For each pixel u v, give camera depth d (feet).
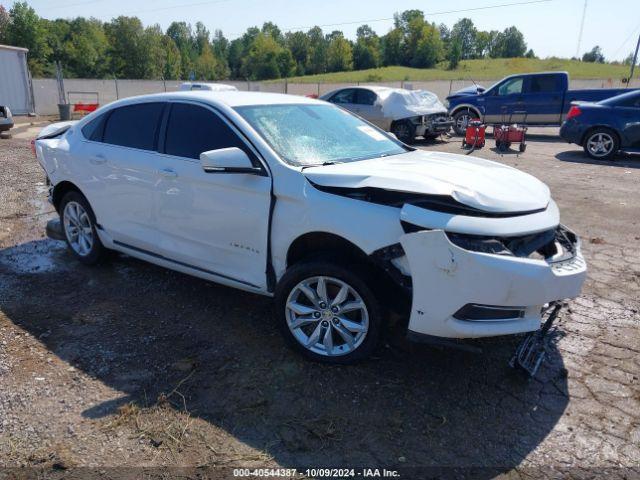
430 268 9.41
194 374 10.87
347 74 322.14
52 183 16.94
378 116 48.42
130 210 14.37
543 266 9.45
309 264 10.77
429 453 8.75
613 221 22.08
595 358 11.58
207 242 12.69
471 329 9.50
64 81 95.45
